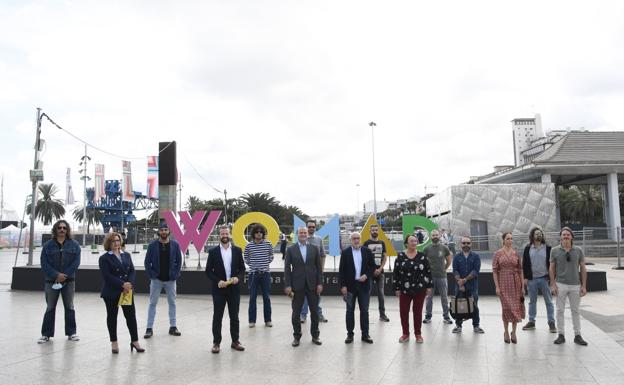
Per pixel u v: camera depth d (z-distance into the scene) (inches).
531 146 3900.1
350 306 295.4
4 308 422.0
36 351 267.4
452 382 211.0
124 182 2210.9
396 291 300.4
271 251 362.6
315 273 295.0
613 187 1395.2
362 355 261.1
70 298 297.6
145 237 1750.7
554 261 294.0
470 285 327.0
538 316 386.3
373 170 2169.0
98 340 296.7
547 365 238.4
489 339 301.4
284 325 354.9
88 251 1604.3
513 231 1290.6
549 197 1302.9
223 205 2588.6
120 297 263.3
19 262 1063.0
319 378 217.5
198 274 527.2
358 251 299.9
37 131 624.7
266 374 223.6
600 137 1494.8
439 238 369.7
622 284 592.1
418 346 283.0
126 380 213.8
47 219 2711.6
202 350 272.7
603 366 236.2
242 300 489.4
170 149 607.8
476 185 1312.7
